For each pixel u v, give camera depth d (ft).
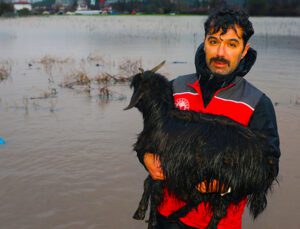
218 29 8.63
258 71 55.36
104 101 38.06
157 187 9.41
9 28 168.96
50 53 78.54
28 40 110.32
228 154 8.18
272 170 8.43
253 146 8.26
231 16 8.64
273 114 8.95
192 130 8.60
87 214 18.39
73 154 24.75
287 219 17.81
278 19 227.40
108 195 19.97
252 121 8.82
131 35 127.24
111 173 22.27
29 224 17.67
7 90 43.75
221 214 8.76
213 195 8.75
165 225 9.57
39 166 23.11
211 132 8.48
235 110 8.85
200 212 9.07
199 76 9.35
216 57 8.75
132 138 27.55
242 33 8.67
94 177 21.77
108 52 80.23
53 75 52.95
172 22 213.66
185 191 8.68
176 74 52.42
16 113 33.96
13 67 59.98
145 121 9.36
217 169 8.19
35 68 59.00
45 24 204.23
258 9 261.44
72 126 30.22
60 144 26.48
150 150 9.05
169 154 8.61
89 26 177.27
